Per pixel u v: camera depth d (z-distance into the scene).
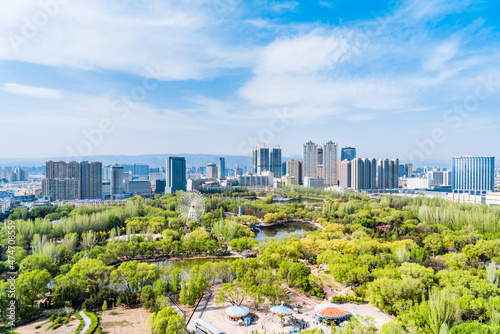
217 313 142.62
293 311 142.75
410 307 128.00
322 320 133.00
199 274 164.62
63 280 149.50
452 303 116.38
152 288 158.88
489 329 99.88
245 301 155.00
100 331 123.44
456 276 145.00
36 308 139.75
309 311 144.00
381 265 176.25
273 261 188.50
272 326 130.62
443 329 103.25
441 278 146.50
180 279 169.38
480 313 116.06
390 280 141.38
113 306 147.12
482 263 196.38
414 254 191.38
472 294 131.25
